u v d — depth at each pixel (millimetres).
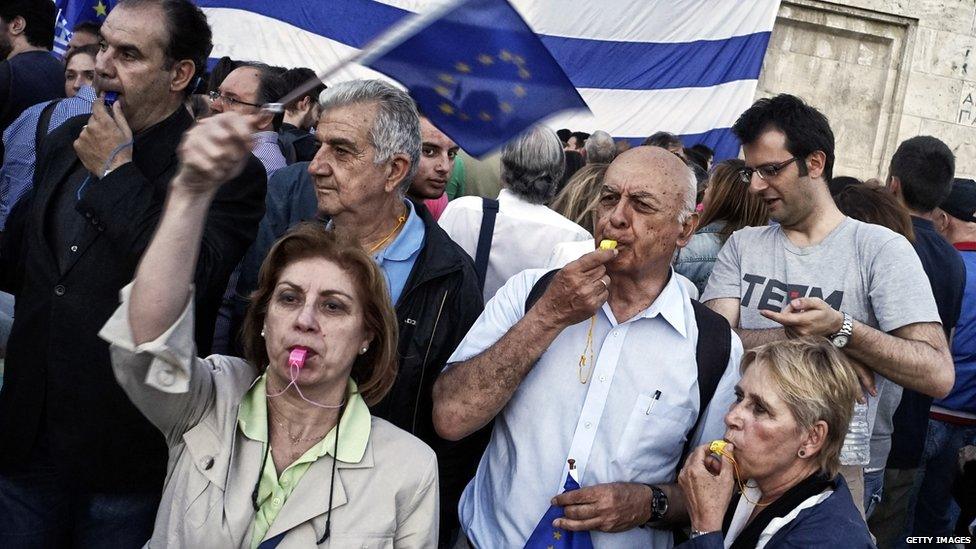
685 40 8008
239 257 3113
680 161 2891
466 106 2514
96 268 2883
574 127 8203
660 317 2914
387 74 2449
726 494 2746
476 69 2463
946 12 11234
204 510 2359
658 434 2865
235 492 2381
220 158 2027
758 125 3518
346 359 2443
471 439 3320
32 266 2977
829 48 11352
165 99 3012
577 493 2783
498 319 3029
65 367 2898
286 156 5332
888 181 4719
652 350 2891
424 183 4391
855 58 11375
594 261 2660
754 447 2738
